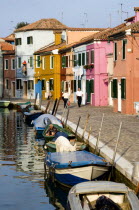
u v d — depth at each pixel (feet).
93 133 89.04
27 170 69.77
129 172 52.31
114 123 104.83
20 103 190.08
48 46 241.14
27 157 80.64
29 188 59.47
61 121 112.57
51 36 246.47
